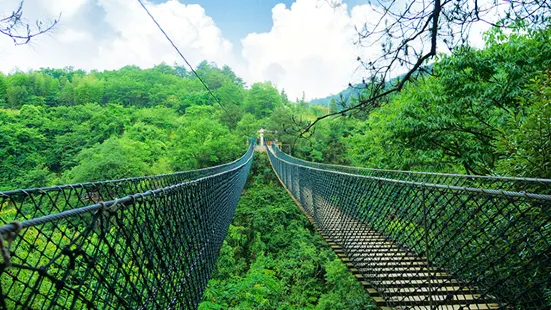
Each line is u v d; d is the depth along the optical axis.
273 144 22.17
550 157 2.48
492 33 4.83
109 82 47.16
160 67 70.50
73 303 0.90
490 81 5.00
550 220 1.25
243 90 57.34
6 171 17.62
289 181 8.55
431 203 1.88
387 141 6.89
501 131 4.26
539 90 3.03
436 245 1.99
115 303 1.32
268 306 7.40
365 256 2.78
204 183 2.60
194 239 2.17
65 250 0.84
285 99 50.62
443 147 5.89
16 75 34.19
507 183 2.80
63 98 37.44
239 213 17.22
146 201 1.35
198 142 21.20
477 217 1.67
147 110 30.39
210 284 7.25
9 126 19.77
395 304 2.29
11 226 0.66
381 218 2.61
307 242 14.22
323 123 17.28
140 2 2.98
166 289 1.59
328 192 4.11
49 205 2.16
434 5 1.65
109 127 24.70
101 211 1.02
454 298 2.26
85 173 12.76
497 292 1.68
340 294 7.82
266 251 14.73
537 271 1.39
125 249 1.19
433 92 5.71
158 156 18.38
